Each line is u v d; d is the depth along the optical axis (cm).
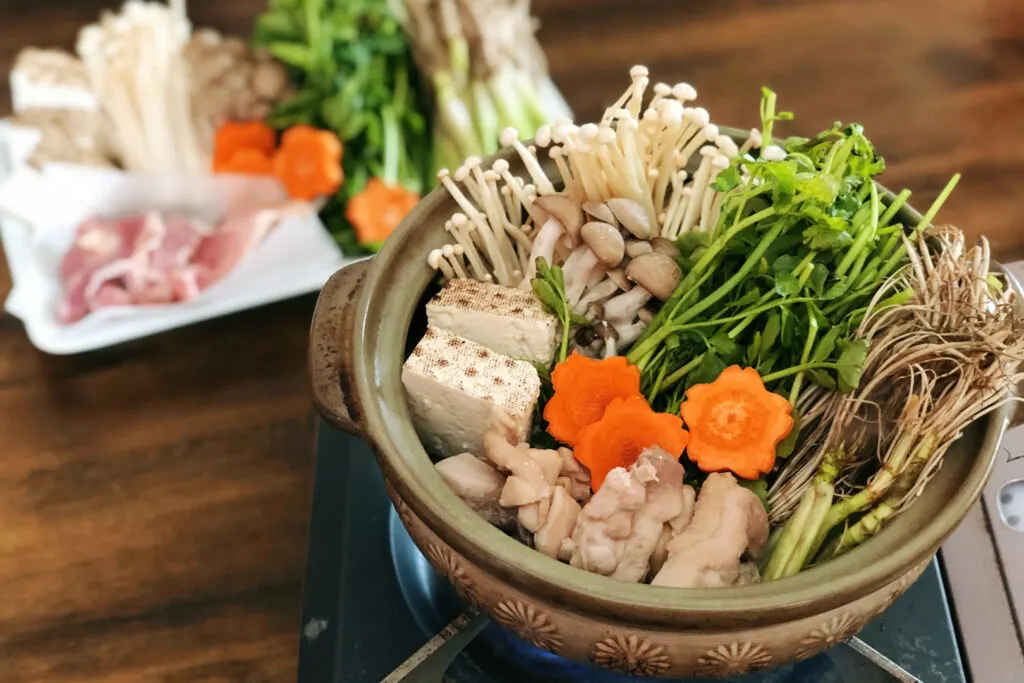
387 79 89
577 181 59
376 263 53
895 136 80
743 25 89
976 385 49
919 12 88
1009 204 75
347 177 85
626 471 49
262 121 86
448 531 46
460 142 86
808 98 83
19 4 100
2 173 86
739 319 54
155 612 64
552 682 55
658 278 55
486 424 53
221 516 68
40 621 64
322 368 50
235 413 72
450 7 84
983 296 52
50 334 74
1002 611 56
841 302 54
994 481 59
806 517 51
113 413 72
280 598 65
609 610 44
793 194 52
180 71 87
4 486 69
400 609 58
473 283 56
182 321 75
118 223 81
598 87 86
